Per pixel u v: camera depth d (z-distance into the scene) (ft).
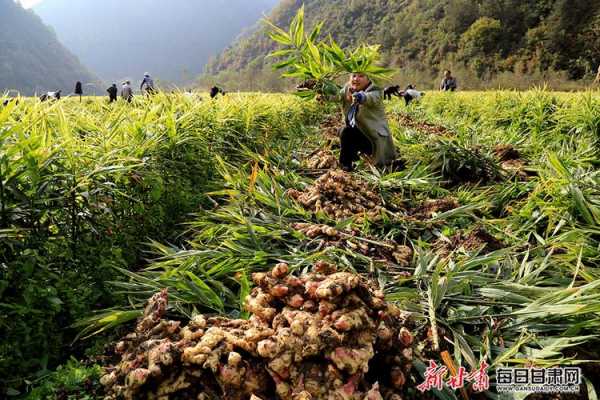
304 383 5.57
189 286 8.48
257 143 20.40
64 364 7.47
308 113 37.63
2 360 6.59
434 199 15.26
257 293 6.96
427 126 35.04
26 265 7.04
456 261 10.25
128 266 10.03
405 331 6.36
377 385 5.65
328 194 13.46
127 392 5.81
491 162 18.31
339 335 5.78
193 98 18.33
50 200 7.87
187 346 6.19
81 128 12.55
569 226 11.67
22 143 7.57
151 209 11.28
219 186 14.85
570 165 16.37
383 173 17.22
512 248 9.63
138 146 11.66
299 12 18.17
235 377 5.71
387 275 9.71
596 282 7.49
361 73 17.72
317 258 9.73
